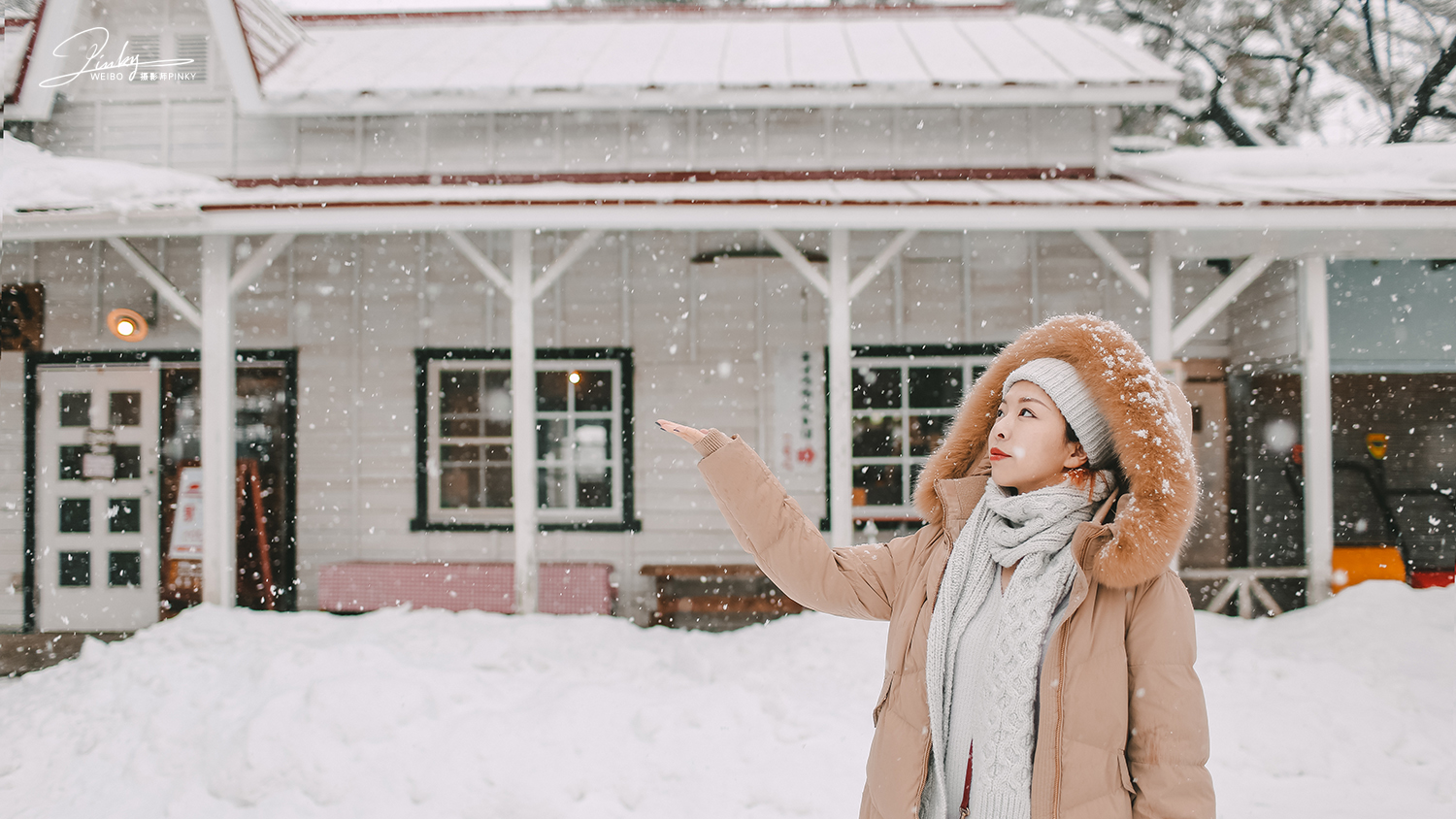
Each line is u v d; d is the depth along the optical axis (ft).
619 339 24.86
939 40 29.01
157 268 23.99
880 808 4.38
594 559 24.43
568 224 18.89
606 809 10.42
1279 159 23.08
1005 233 24.82
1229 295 19.80
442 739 11.64
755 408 24.76
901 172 25.11
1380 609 17.46
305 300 24.68
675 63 26.71
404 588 22.89
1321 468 19.89
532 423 19.72
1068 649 3.98
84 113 25.39
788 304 24.81
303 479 24.48
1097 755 3.83
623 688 13.99
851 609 5.04
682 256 24.90
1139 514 3.92
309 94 24.39
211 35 25.44
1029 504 4.35
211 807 10.66
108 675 15.23
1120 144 32.35
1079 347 4.40
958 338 24.91
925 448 24.80
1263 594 20.56
